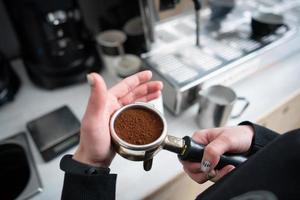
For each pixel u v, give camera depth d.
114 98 0.43
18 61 0.85
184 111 0.65
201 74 0.60
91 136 0.37
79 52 0.70
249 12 0.83
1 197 0.53
